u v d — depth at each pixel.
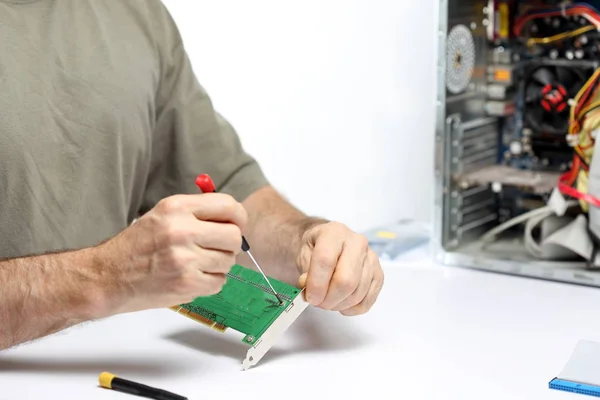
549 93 1.64
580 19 1.60
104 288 1.08
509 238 1.72
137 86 1.49
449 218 1.64
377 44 1.88
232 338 1.24
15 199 1.35
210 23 2.04
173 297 1.04
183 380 1.08
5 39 1.37
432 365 1.13
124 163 1.49
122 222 1.49
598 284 1.48
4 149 1.33
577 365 1.12
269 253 1.43
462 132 1.65
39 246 1.38
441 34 1.58
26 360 1.14
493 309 1.37
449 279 1.53
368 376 1.09
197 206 1.04
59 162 1.40
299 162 2.03
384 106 1.90
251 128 2.06
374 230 1.82
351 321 1.30
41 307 1.11
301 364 1.13
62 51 1.42
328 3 1.92
